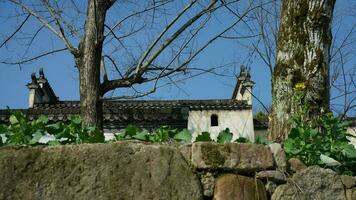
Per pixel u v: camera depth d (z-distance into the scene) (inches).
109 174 120.1
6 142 143.1
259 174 130.1
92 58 288.7
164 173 123.0
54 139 146.8
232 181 127.3
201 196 123.9
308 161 143.1
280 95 194.1
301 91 187.0
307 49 195.9
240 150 130.6
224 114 624.7
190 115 616.7
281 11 208.8
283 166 133.1
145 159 122.8
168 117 585.0
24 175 118.3
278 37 206.1
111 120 570.9
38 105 616.4
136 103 619.8
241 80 642.2
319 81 191.3
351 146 149.3
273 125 193.6
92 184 118.9
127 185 120.2
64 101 648.4
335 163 140.0
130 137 146.4
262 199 128.1
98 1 293.4
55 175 118.8
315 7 199.9
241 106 626.8
